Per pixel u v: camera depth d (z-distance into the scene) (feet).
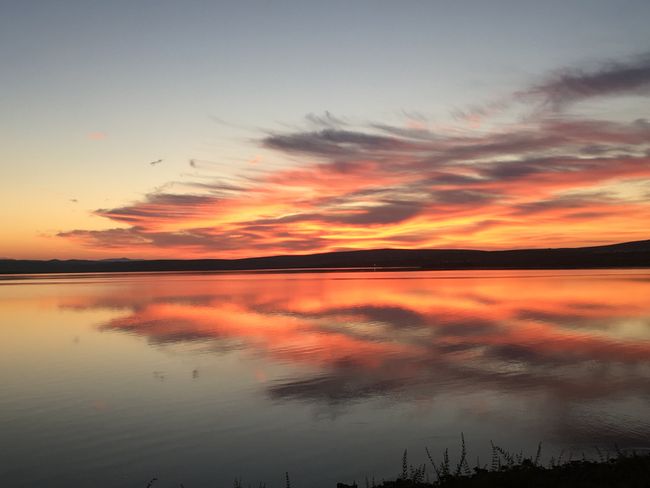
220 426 49.73
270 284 304.91
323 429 48.37
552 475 33.24
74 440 46.75
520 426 47.50
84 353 87.51
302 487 37.17
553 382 62.08
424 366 71.97
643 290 204.95
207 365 76.02
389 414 51.90
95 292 248.93
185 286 298.76
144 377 69.36
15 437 47.67
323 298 190.90
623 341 89.35
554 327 107.34
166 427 49.70
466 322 117.08
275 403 56.49
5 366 77.77
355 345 89.45
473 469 38.27
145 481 38.75
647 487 29.37
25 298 212.02
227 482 38.29
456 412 51.88
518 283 263.70
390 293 210.38
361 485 37.14
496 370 68.85
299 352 84.12
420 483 34.65
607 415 49.65
